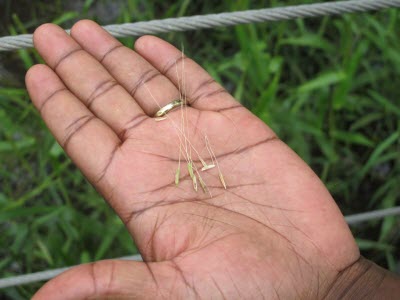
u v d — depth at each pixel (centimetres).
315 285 23
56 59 29
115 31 30
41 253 41
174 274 21
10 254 42
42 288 20
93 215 43
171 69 30
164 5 53
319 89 46
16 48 30
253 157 26
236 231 23
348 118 47
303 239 24
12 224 42
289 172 26
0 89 44
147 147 26
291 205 25
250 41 44
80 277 20
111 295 20
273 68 44
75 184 45
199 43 51
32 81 27
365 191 46
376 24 46
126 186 25
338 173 46
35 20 51
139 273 21
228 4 48
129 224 25
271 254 23
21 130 43
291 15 31
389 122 46
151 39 31
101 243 43
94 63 29
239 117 28
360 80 46
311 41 46
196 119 28
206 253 22
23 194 45
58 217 41
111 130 26
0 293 42
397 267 43
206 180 26
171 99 29
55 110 26
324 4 32
